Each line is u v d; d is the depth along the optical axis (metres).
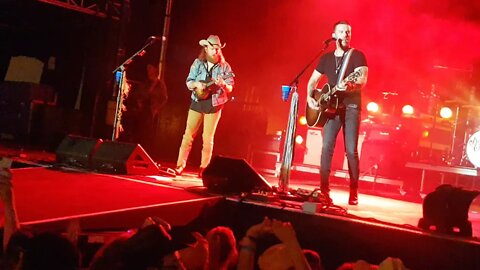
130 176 6.41
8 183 3.10
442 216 4.68
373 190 8.77
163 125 11.34
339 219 4.92
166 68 11.27
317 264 3.37
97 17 11.36
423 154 9.86
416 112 9.78
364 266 2.81
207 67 7.07
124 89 7.62
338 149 9.44
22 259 2.34
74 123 11.98
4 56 13.45
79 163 6.77
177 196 5.28
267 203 5.32
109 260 2.56
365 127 9.20
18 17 12.37
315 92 6.04
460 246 4.45
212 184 5.72
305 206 5.09
